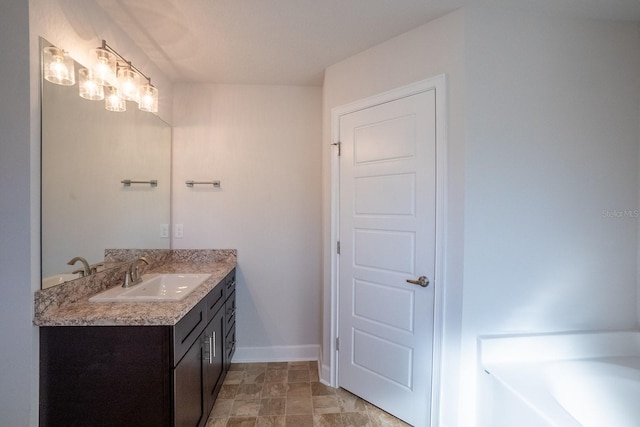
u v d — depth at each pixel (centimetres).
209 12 147
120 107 156
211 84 230
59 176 121
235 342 231
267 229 235
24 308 109
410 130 162
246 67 205
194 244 230
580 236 153
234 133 232
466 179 144
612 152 154
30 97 108
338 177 197
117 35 156
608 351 151
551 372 138
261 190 234
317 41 173
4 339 108
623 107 154
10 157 107
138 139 183
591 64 152
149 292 166
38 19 109
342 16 151
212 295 167
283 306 237
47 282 115
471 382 149
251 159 233
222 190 231
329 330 203
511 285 150
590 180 153
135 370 114
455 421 149
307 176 237
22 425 110
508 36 147
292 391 194
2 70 106
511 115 147
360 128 184
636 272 156
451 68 148
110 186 156
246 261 233
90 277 140
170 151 225
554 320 153
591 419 132
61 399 113
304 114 236
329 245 202
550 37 149
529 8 145
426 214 157
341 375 197
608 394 136
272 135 234
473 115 145
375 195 177
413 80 161
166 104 217
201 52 185
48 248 116
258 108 233
